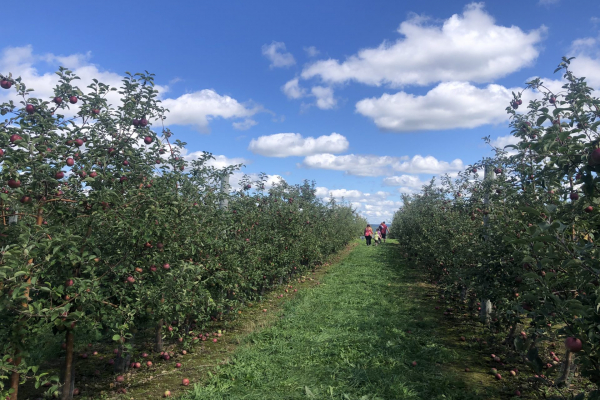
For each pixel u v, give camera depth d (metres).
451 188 8.95
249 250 7.30
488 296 4.58
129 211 3.62
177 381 4.30
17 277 2.67
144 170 4.01
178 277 4.34
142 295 3.95
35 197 3.26
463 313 6.99
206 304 5.28
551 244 2.66
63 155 3.37
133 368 4.66
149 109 4.03
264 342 5.41
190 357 5.05
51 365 4.75
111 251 3.96
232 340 5.73
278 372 4.32
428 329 6.02
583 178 2.47
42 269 3.03
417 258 12.24
